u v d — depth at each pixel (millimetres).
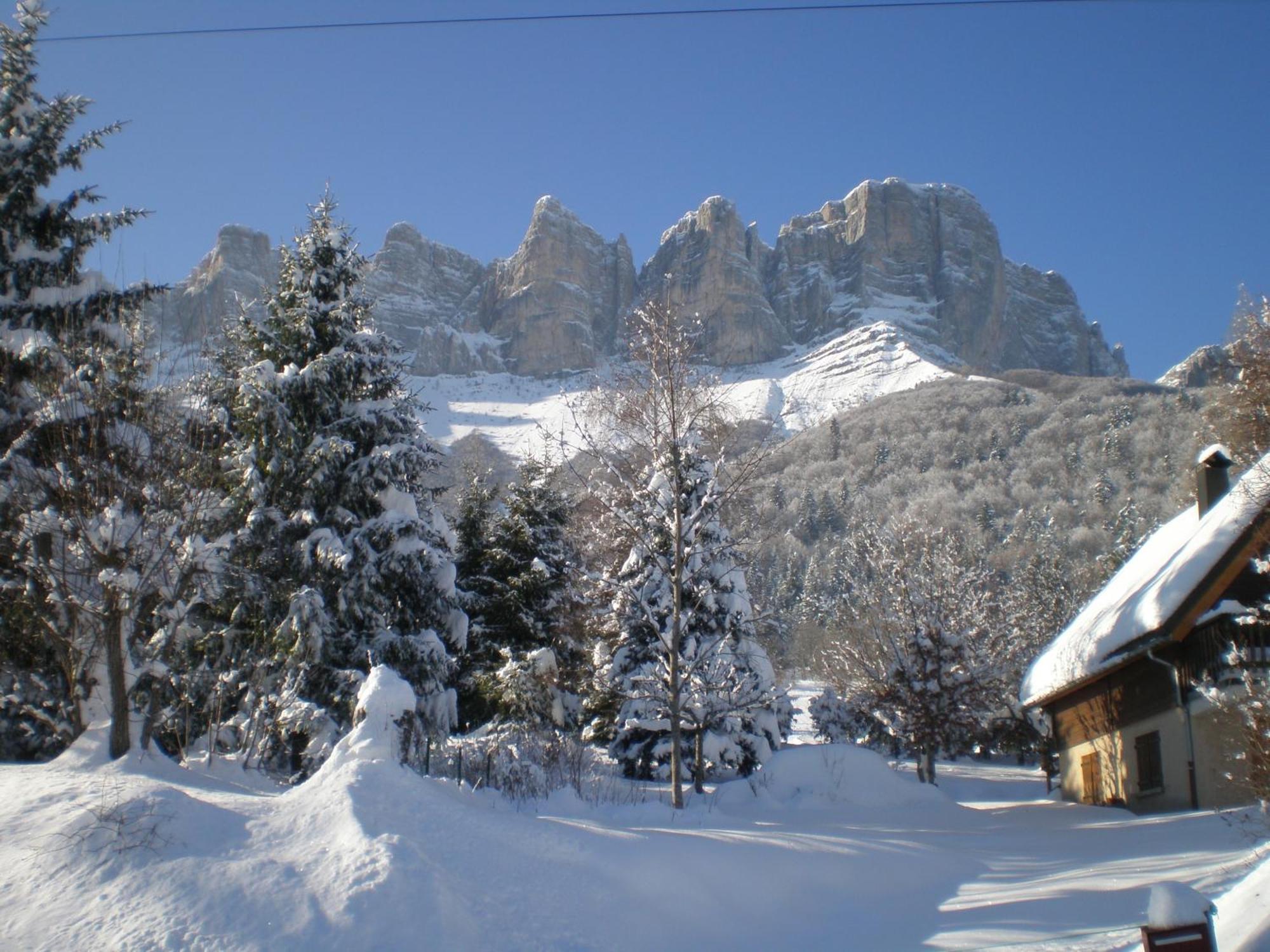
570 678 29047
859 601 39375
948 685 32062
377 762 9406
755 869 10164
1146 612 20344
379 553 19531
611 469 18812
